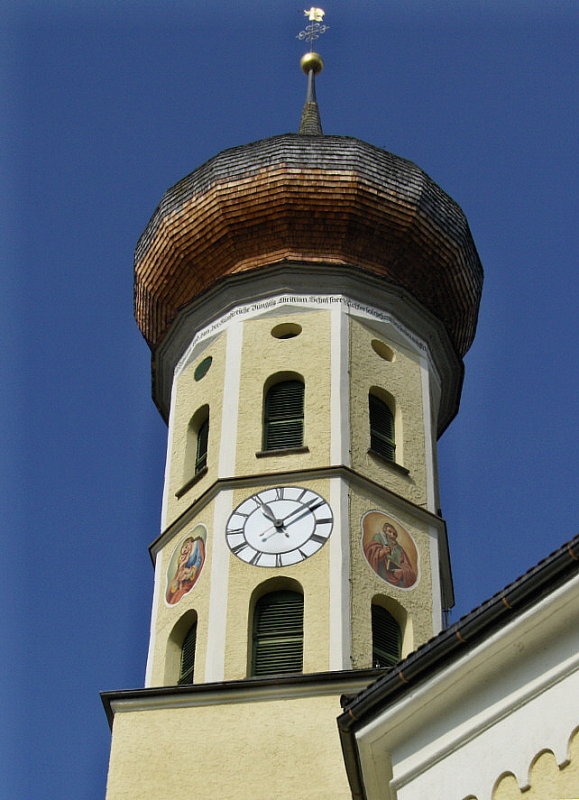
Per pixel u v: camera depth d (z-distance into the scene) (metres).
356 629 45.97
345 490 49.09
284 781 41.78
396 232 57.47
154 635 48.53
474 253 59.97
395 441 52.69
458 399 58.88
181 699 43.97
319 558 47.41
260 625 46.72
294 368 52.94
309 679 43.56
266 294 55.50
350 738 32.69
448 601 50.47
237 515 48.97
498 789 29.84
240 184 57.50
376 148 58.84
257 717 43.22
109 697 44.34
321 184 57.19
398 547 48.91
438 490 53.75
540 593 29.78
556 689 29.67
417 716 31.70
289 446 51.09
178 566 49.59
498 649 30.41
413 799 31.14
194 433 53.69
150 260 59.00
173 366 57.16
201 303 56.50
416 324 56.53
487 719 30.53
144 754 43.03
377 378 53.53
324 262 56.00
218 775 42.25
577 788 28.66
